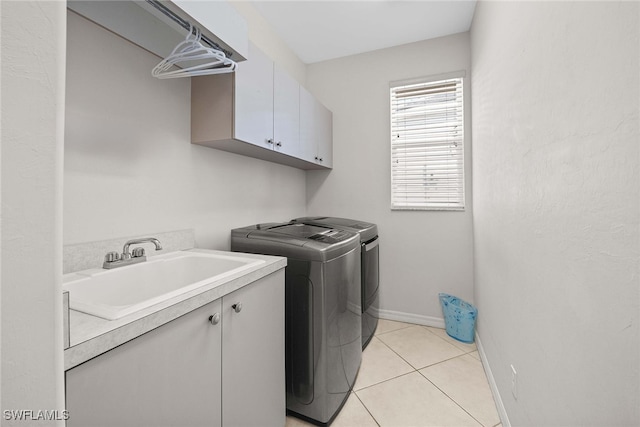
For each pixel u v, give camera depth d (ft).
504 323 4.76
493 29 5.26
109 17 3.92
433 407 5.22
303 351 4.88
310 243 4.94
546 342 3.08
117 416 2.10
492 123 5.45
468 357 6.89
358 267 6.19
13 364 0.97
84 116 3.74
